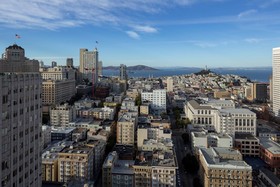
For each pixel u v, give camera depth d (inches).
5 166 3762.3
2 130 3681.1
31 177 4505.4
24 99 4247.0
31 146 4493.1
